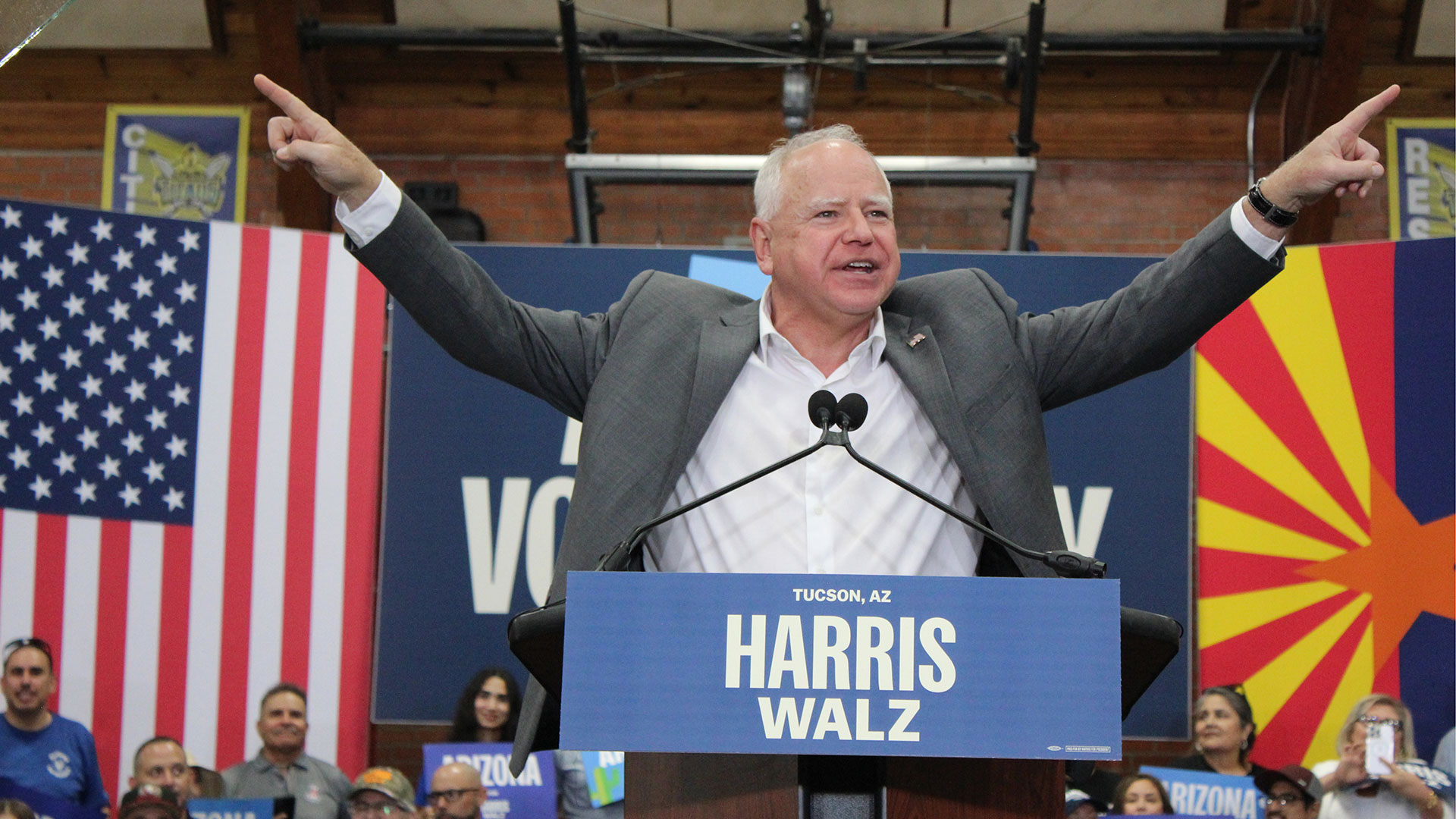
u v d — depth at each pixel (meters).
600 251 5.98
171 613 5.78
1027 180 7.37
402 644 5.82
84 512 5.80
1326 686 5.68
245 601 5.83
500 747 5.50
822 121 8.81
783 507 2.01
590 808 5.46
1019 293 5.90
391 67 8.74
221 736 5.72
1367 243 5.88
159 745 5.43
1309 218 8.27
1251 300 5.95
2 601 5.71
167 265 6.01
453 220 8.55
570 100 7.68
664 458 1.97
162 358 5.95
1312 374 5.85
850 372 2.09
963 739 1.47
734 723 1.47
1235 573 5.79
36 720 5.57
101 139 8.66
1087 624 1.49
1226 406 5.90
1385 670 5.66
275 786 5.61
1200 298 2.00
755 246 2.22
